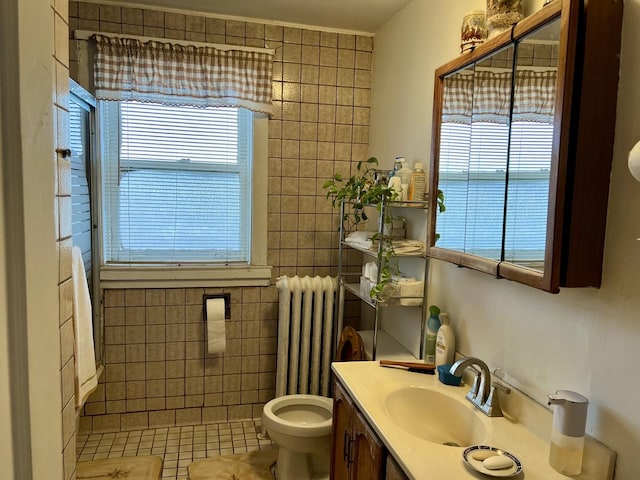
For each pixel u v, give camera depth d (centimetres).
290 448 212
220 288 276
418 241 213
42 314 72
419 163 206
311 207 285
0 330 63
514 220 131
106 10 246
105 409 269
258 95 264
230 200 280
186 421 281
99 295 258
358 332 260
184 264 274
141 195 267
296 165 280
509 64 136
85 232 240
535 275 119
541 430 131
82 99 223
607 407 111
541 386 135
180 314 272
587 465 113
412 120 226
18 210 65
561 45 109
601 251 113
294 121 277
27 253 66
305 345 272
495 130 143
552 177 112
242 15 259
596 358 115
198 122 270
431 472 113
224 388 284
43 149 71
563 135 109
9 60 62
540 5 138
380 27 271
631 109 106
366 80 285
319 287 270
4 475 64
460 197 165
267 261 282
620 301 108
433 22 205
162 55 250
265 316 285
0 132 62
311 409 240
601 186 111
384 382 168
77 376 171
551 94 115
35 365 69
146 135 263
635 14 105
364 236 237
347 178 288
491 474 110
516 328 146
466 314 175
